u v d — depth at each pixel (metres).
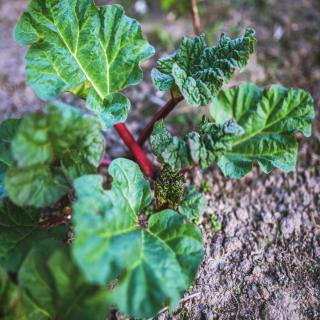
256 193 0.46
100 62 0.40
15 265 0.35
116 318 0.37
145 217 0.43
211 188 0.47
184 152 0.36
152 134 0.36
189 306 0.38
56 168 0.34
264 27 0.62
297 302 0.39
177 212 0.38
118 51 0.40
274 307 0.38
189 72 0.40
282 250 0.42
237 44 0.38
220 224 0.44
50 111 0.31
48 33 0.38
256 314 0.38
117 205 0.34
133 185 0.36
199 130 0.38
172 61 0.40
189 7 0.64
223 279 0.40
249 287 0.40
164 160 0.35
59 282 0.30
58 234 0.37
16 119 0.40
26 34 0.38
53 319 0.32
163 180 0.38
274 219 0.44
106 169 0.48
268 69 0.57
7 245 0.36
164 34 0.61
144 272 0.31
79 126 0.32
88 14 0.39
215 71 0.38
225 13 0.64
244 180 0.47
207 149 0.36
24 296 0.32
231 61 0.38
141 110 0.55
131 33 0.40
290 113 0.42
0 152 0.39
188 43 0.40
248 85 0.44
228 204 0.45
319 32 0.61
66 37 0.39
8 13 0.65
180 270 0.32
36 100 0.55
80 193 0.32
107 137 0.51
